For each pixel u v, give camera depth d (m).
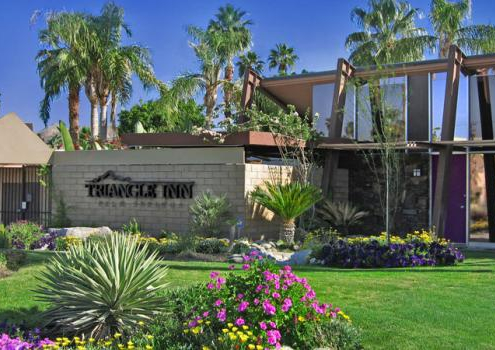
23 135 20.28
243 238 15.81
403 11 36.00
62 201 19.23
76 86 33.69
